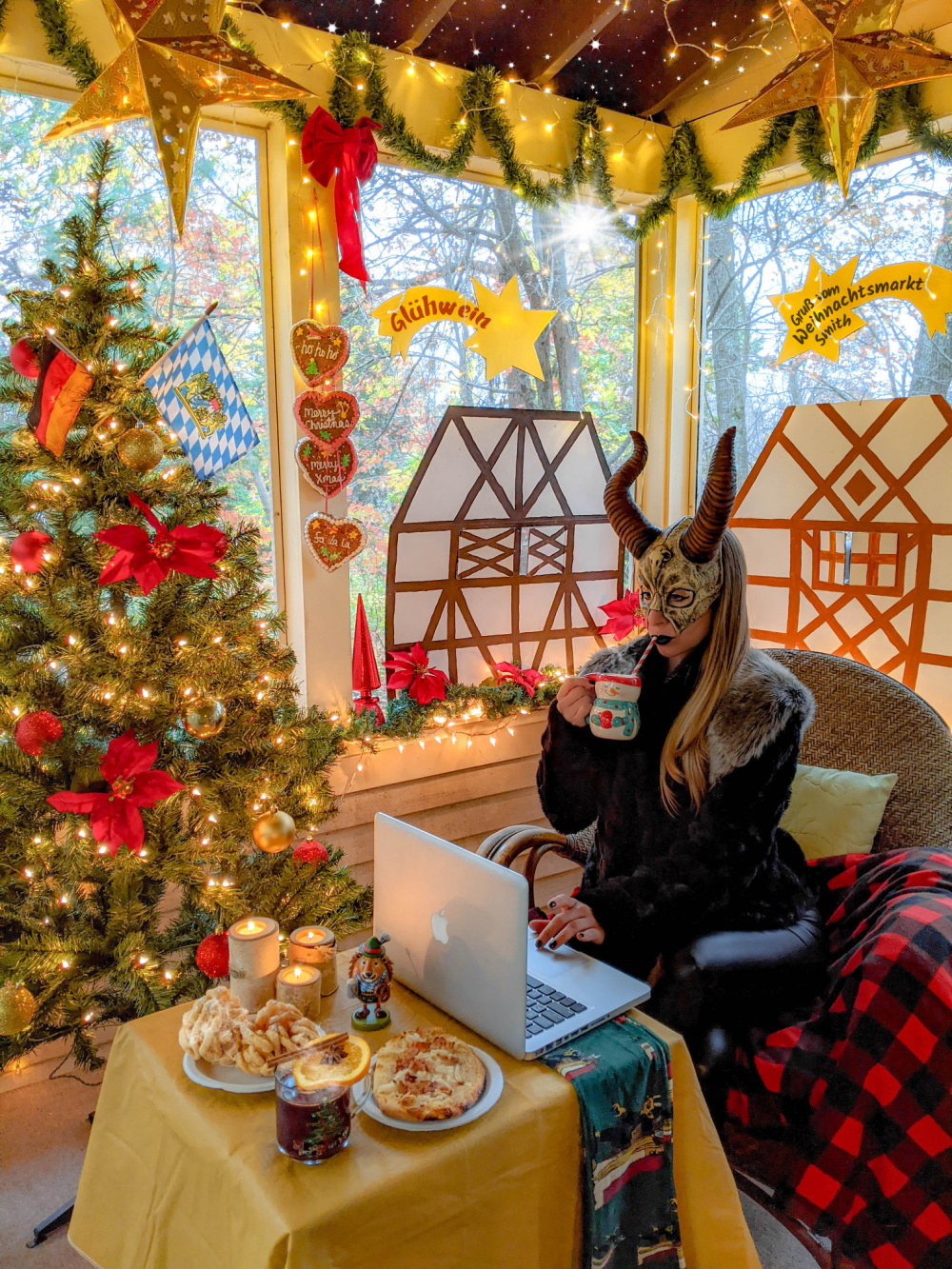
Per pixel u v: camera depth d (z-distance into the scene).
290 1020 1.21
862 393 2.65
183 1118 1.12
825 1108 1.49
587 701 1.80
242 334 2.47
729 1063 1.59
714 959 1.61
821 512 2.62
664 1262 1.25
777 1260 1.65
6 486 1.77
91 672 1.74
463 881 1.26
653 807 1.78
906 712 2.05
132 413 1.82
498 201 2.81
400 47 2.47
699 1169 1.28
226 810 1.94
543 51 2.62
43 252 2.17
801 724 1.72
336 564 2.48
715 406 3.09
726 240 2.98
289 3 2.27
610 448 3.17
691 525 1.67
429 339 2.73
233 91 1.63
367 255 2.59
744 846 1.67
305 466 2.42
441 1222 1.04
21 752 1.78
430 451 2.64
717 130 2.82
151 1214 1.14
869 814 2.00
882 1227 1.44
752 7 2.56
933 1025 1.45
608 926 1.66
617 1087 1.19
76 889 1.89
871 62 1.70
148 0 1.53
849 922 1.78
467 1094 1.11
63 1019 1.90
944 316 2.41
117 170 2.24
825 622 2.64
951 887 1.68
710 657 1.72
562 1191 1.16
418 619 2.72
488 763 2.87
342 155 2.25
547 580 2.96
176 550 1.68
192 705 1.78
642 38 2.66
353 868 2.64
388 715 2.66
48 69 2.05
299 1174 1.00
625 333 3.15
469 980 1.27
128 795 1.68
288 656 2.09
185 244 2.35
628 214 3.11
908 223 2.49
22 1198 1.82
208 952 1.54
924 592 2.41
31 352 1.73
